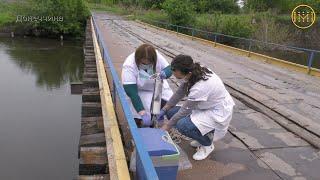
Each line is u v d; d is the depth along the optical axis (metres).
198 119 4.55
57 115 16.97
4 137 13.93
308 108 7.88
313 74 12.71
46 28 47.84
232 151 5.40
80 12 49.06
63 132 14.71
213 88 4.38
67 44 45.03
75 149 13.11
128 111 3.60
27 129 15.01
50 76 27.00
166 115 5.19
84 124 6.65
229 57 16.78
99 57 10.84
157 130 4.14
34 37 48.69
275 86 10.33
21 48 39.94
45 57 35.50
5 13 49.81
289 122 6.82
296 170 4.90
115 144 4.38
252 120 6.87
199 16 46.69
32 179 10.82
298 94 9.29
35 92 21.61
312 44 40.50
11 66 30.19
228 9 57.56
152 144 3.80
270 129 6.40
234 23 38.72
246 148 5.53
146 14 52.75
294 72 13.17
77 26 48.25
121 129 5.57
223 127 4.59
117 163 3.87
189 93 4.38
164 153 3.74
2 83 23.95
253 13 47.31
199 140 4.79
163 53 16.77
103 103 6.58
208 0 56.94
